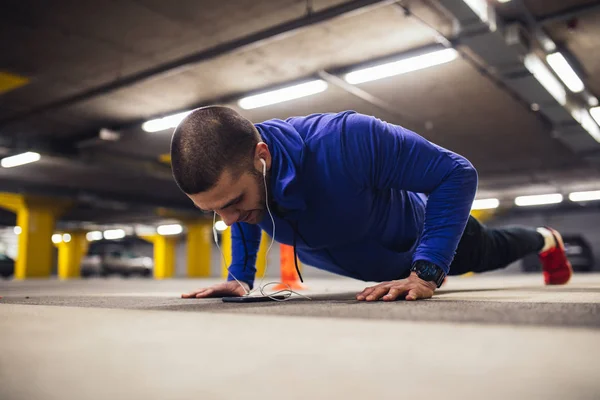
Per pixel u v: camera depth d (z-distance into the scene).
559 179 13.45
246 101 7.40
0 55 5.86
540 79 6.01
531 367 0.44
